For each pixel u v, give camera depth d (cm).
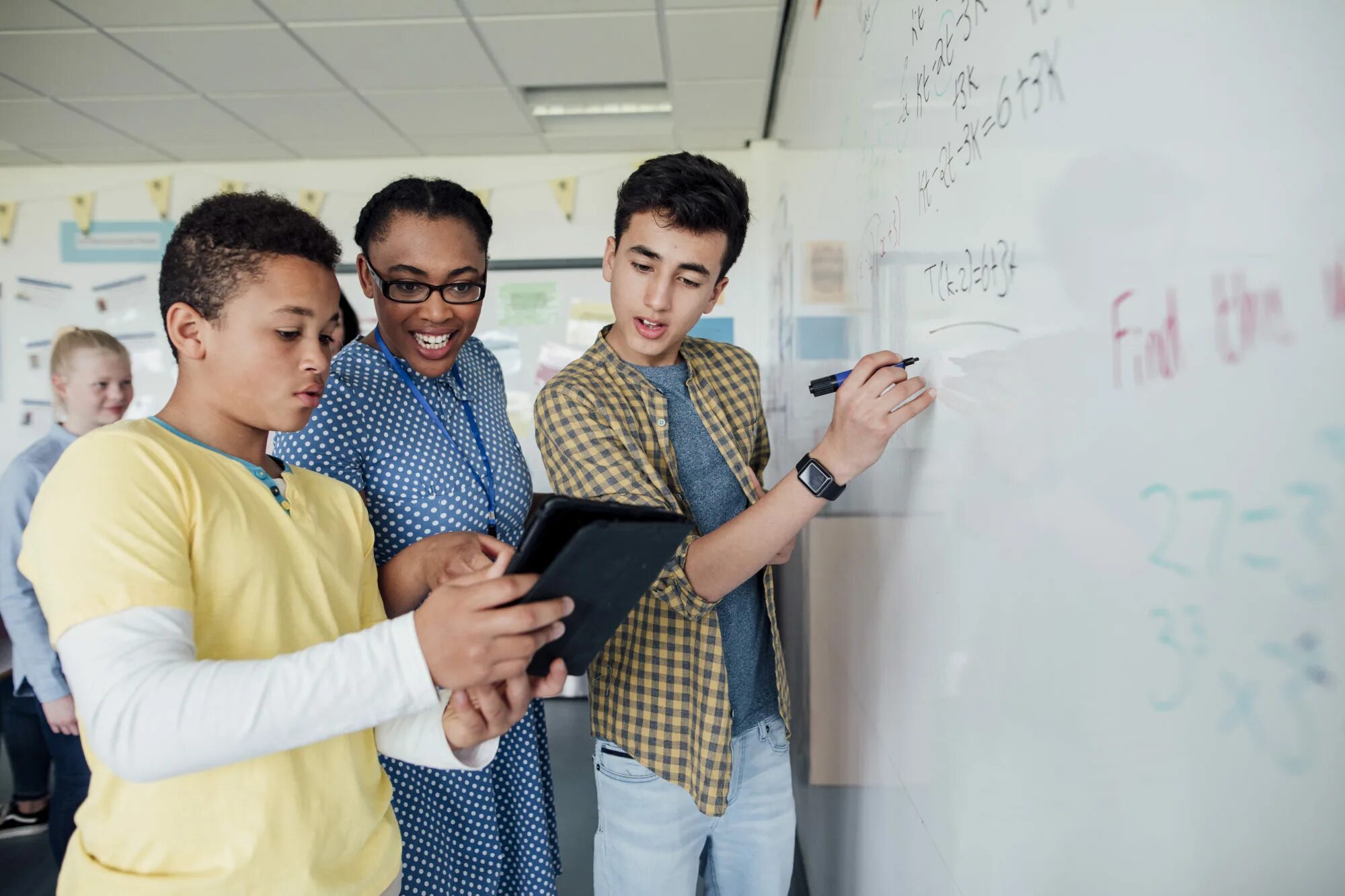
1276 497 35
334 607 79
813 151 191
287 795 69
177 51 282
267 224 70
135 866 66
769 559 99
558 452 107
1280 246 34
